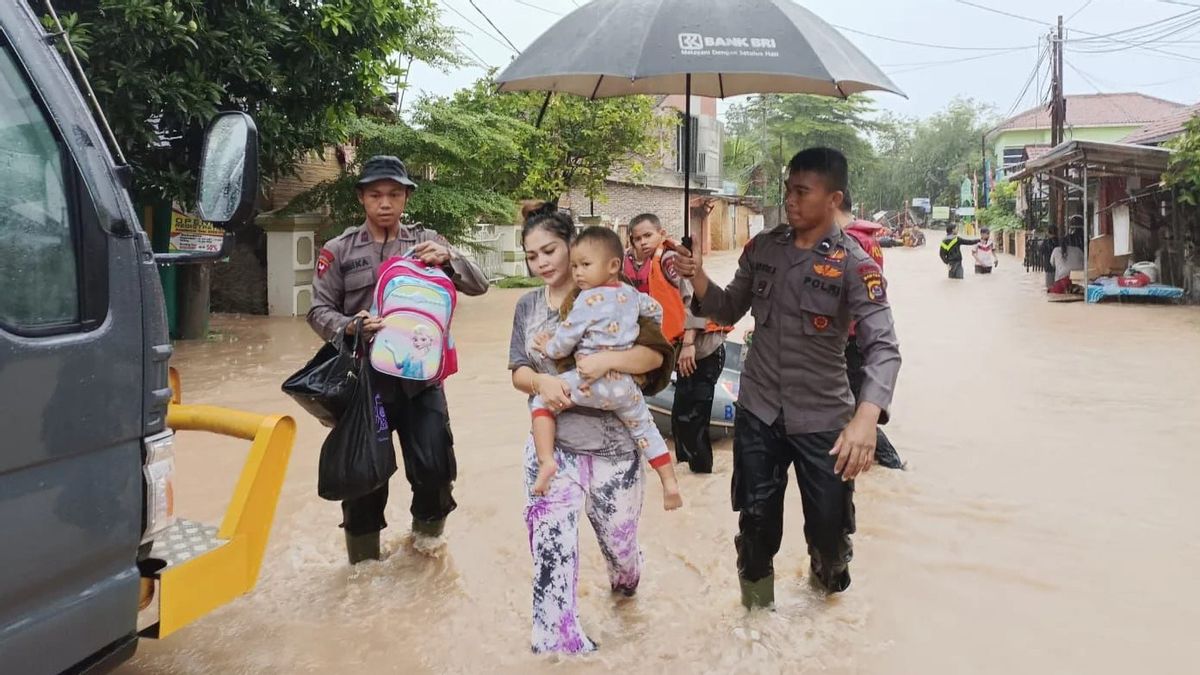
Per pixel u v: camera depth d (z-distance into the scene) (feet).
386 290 12.19
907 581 12.68
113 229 7.46
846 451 9.62
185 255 8.75
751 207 162.81
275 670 10.34
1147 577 12.79
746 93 13.20
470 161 50.55
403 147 47.21
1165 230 53.57
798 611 11.70
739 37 9.91
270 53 31.94
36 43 7.29
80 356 6.96
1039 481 17.24
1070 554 13.64
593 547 14.05
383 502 13.14
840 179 10.44
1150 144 72.08
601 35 10.36
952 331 39.47
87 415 7.00
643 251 17.10
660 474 10.74
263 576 12.92
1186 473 17.65
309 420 22.29
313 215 46.65
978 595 12.25
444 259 12.53
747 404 11.21
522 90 12.85
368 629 11.33
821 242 10.61
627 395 10.41
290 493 16.57
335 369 11.59
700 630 11.26
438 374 12.58
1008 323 42.42
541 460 10.32
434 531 13.71
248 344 35.32
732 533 14.64
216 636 11.11
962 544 14.06
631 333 10.40
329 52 32.19
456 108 51.01
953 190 255.70
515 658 10.57
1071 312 47.03
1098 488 16.78
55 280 6.92
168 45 26.81
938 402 24.40
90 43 25.04
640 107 69.77
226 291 47.09
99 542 7.16
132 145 27.94
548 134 67.92
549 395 10.33
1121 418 22.31
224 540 8.96
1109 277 53.52
